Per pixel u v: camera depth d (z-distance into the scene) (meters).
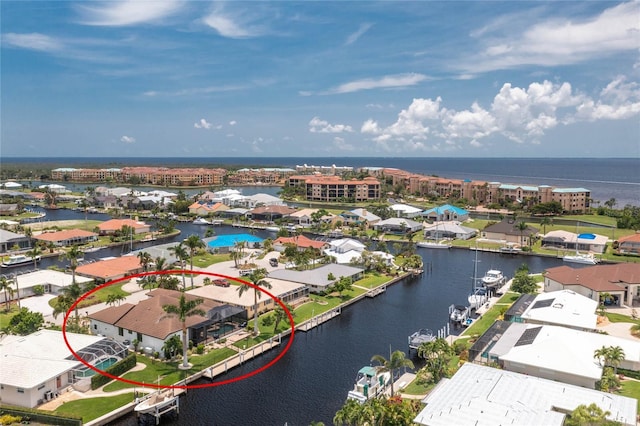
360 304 113.75
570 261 159.50
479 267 151.88
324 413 66.31
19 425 59.34
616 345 74.31
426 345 73.31
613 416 54.53
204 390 71.75
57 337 77.88
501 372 65.44
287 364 80.81
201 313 78.50
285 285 114.44
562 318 86.50
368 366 78.88
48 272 121.88
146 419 63.78
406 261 143.12
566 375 66.56
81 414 62.03
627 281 107.00
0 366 66.88
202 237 196.50
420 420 53.41
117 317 87.81
